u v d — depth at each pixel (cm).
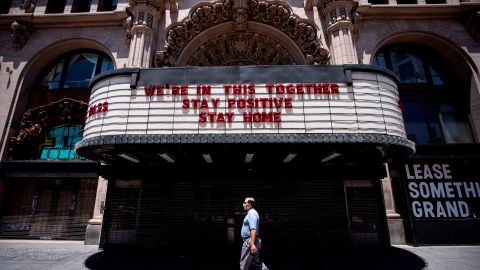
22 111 1259
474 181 1045
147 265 740
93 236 1015
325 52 1136
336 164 953
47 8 1374
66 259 791
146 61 1112
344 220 941
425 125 1206
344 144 672
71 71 1336
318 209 945
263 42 1307
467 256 815
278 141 654
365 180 987
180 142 657
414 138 1186
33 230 1119
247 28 1290
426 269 677
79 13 1288
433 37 1248
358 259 798
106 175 936
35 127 1224
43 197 1153
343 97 691
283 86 700
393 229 996
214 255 873
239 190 954
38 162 1141
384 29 1246
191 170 945
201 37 1270
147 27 1145
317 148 716
